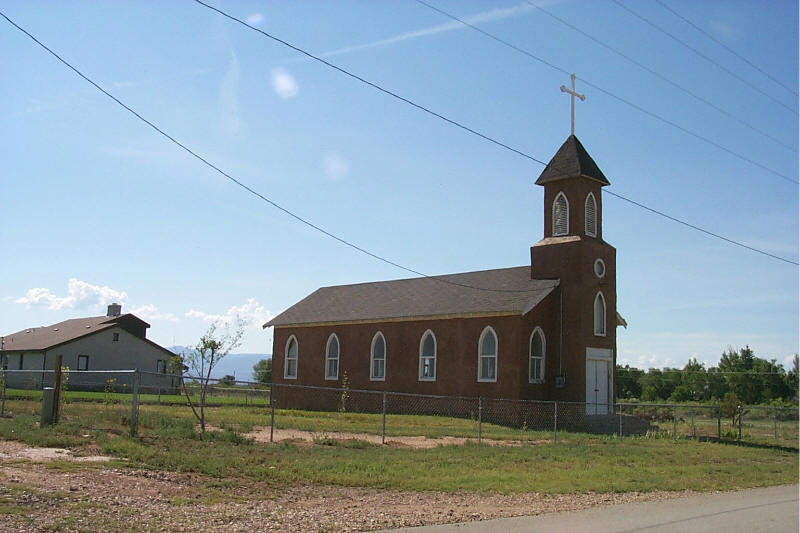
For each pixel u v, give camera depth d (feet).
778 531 38.75
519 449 75.46
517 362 115.14
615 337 124.06
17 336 220.64
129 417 71.10
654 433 105.29
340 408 143.64
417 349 131.95
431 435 86.17
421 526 37.99
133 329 215.72
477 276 138.72
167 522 35.47
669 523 40.29
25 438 56.39
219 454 56.34
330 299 163.12
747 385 268.21
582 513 43.34
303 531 35.70
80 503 37.19
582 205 122.21
